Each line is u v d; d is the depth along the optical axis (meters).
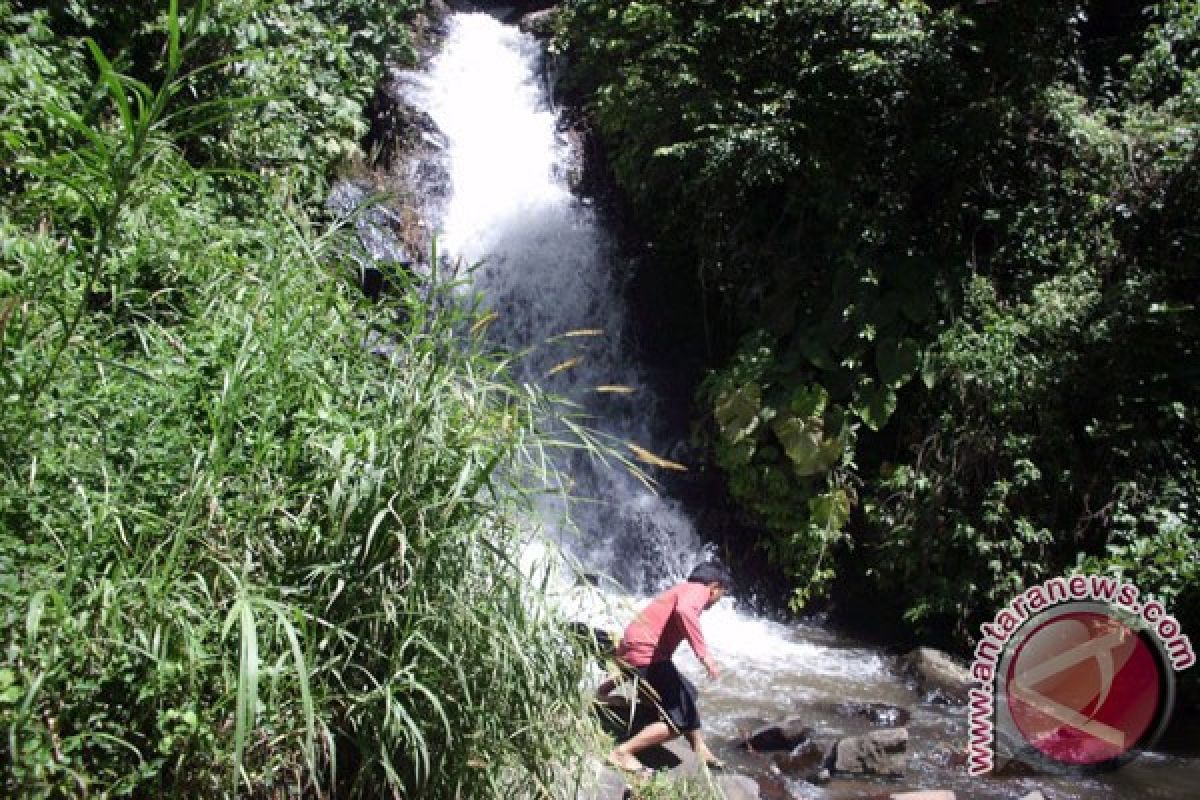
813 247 8.02
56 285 3.21
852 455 7.32
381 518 2.73
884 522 7.22
